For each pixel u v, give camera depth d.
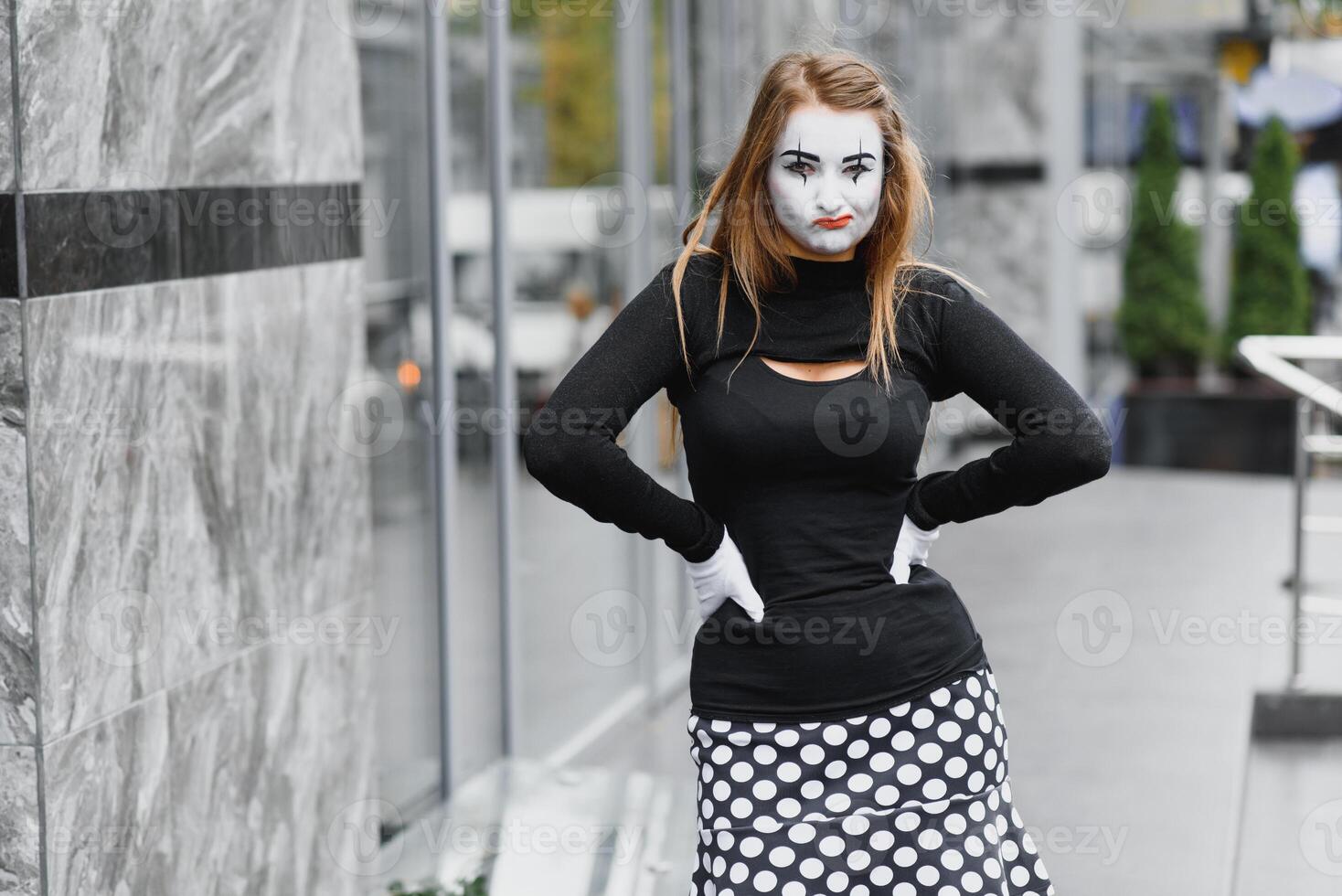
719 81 6.53
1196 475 11.09
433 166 4.44
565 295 5.24
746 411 2.32
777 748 2.33
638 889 3.84
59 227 2.59
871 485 2.36
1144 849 4.32
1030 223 11.77
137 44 2.78
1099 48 13.43
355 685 3.67
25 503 2.54
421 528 4.53
